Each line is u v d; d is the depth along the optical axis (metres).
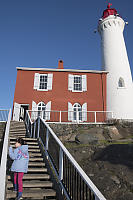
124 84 17.94
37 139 7.86
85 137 10.53
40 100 17.23
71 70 18.41
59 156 4.45
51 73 18.31
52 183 4.55
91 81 18.34
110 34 20.58
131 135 11.55
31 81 17.81
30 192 4.10
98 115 16.89
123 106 17.02
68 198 3.52
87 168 6.79
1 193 2.87
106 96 17.88
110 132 11.51
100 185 5.46
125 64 18.97
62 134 12.12
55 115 16.66
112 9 22.50
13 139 7.92
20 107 16.84
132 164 6.52
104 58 20.09
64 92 17.72
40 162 5.73
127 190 5.11
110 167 6.56
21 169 4.01
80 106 17.41
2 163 3.66
